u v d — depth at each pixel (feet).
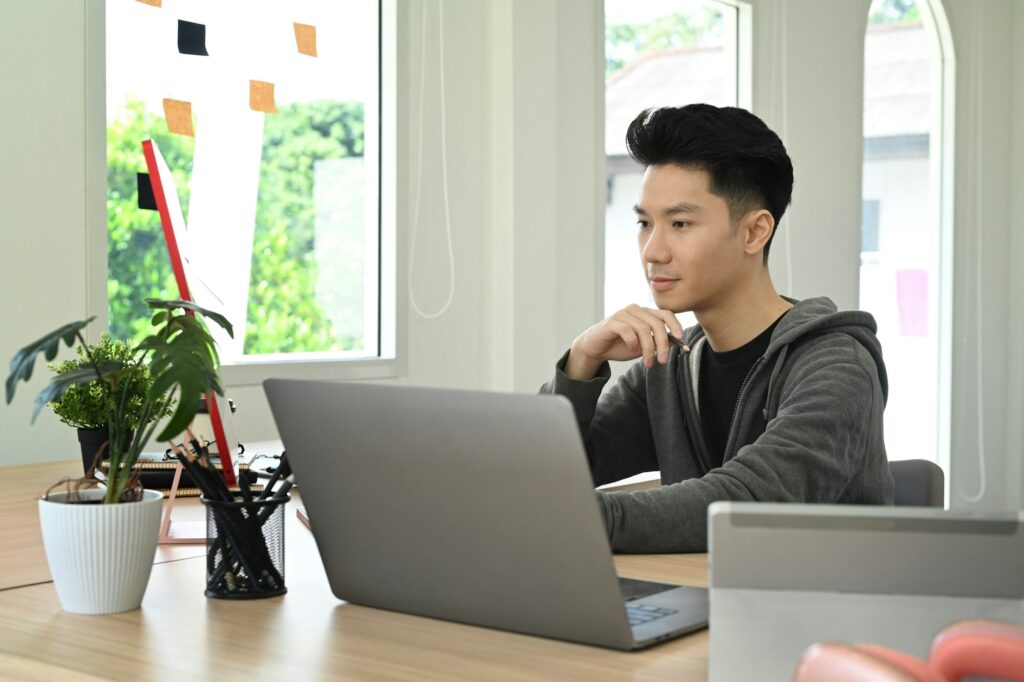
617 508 3.93
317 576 3.74
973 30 17.76
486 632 3.05
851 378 4.53
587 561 2.84
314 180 10.39
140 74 8.98
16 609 3.32
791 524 2.39
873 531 2.37
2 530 4.58
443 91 10.77
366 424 3.14
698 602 3.27
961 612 2.35
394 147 10.39
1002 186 18.31
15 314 7.80
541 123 11.35
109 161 8.81
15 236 7.80
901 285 17.15
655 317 4.73
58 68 8.03
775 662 2.40
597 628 2.88
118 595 3.26
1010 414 18.52
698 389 5.39
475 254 11.14
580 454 2.78
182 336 3.23
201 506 5.19
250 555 3.42
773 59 14.64
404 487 3.12
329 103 10.42
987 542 2.34
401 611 3.25
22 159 7.84
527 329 11.30
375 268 10.59
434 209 10.75
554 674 2.68
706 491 4.00
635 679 2.64
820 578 2.39
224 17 9.57
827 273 15.51
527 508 2.90
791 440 4.22
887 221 16.90
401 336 10.50
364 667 2.75
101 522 3.20
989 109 17.99
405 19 10.39
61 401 5.41
